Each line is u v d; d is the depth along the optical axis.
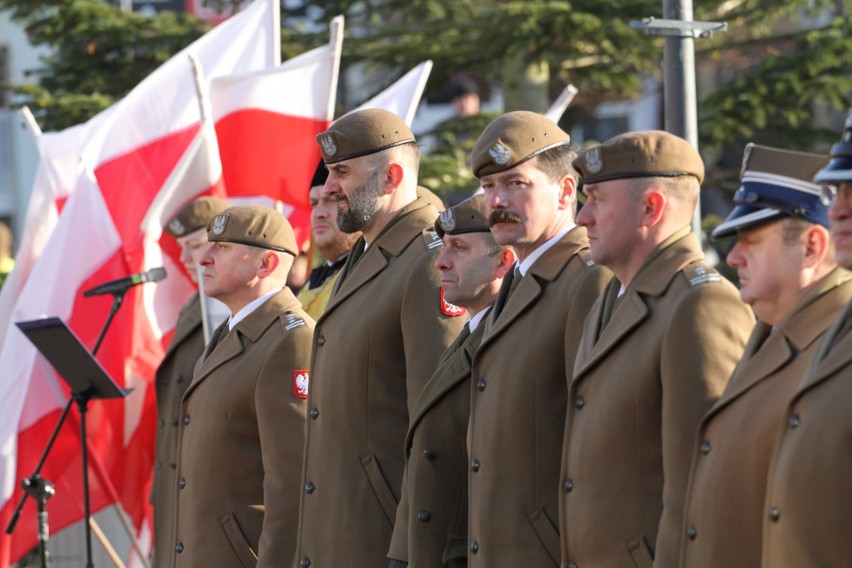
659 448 10.62
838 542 8.69
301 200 21.92
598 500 10.79
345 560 13.62
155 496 19.02
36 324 18.02
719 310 10.37
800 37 30.64
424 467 12.89
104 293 19.75
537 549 11.63
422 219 14.05
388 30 33.22
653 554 10.57
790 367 9.49
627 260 11.02
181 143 22.23
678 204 10.94
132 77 33.47
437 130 33.19
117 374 21.02
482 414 12.09
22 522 20.66
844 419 8.70
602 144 11.05
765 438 9.45
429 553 12.78
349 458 13.72
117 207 21.78
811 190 9.55
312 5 33.62
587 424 10.94
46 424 20.86
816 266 9.61
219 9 34.84
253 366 15.36
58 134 24.02
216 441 15.44
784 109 29.31
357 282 14.02
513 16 29.08
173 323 21.56
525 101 32.78
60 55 34.78
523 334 11.96
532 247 12.34
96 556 22.80
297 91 22.05
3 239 31.27
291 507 14.76
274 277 15.76
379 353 13.66
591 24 28.41
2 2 33.31
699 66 40.69
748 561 9.51
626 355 10.76
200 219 19.69
